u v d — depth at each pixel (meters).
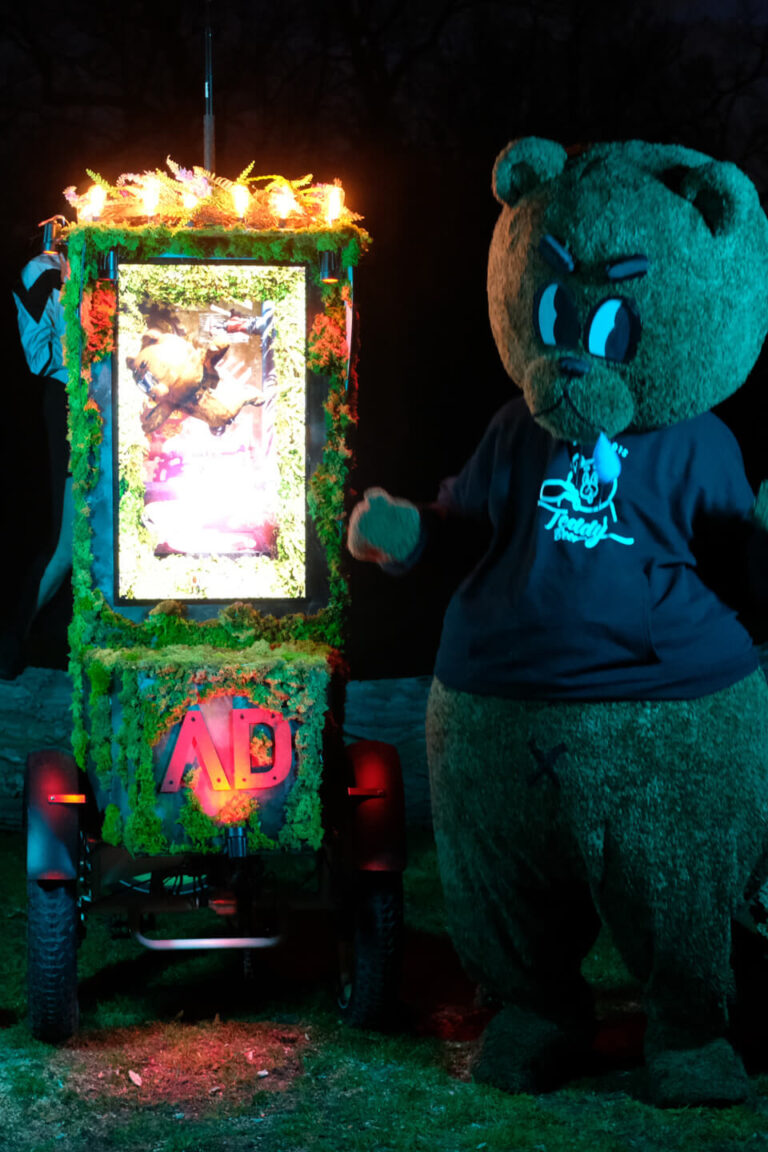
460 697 3.95
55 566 6.38
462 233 14.77
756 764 3.76
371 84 15.48
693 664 3.74
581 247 3.70
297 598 4.26
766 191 14.70
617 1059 4.21
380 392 14.57
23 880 6.08
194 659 4.04
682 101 15.03
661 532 3.81
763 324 3.81
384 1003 4.32
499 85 15.27
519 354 3.90
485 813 3.90
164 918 5.57
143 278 4.12
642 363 3.69
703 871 3.72
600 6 15.10
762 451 12.70
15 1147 3.56
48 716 7.00
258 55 15.47
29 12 15.03
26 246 6.14
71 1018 4.21
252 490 4.21
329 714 4.20
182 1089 3.94
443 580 12.62
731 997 3.88
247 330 4.16
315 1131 3.66
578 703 3.75
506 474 3.96
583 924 4.11
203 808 4.02
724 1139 3.62
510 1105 3.81
